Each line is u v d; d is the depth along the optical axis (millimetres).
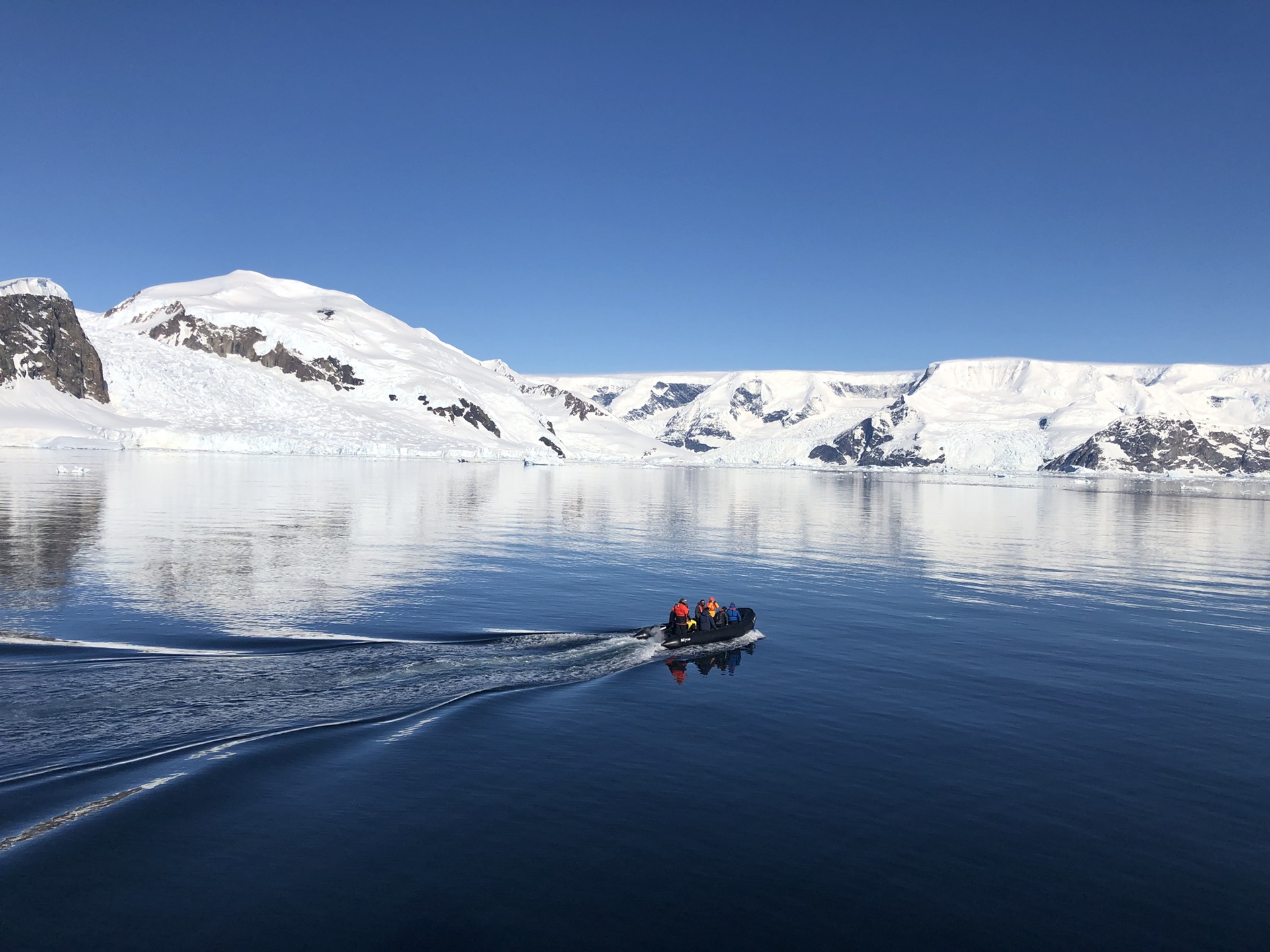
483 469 173875
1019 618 32438
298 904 11508
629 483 143875
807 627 29844
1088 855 13266
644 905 11617
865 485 172500
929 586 40031
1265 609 35594
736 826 13930
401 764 16062
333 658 23109
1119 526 80062
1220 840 13859
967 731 18859
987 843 13562
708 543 55500
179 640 24766
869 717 19703
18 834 13016
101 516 56656
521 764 16297
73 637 24859
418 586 35188
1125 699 21578
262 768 15641
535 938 10859
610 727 18516
